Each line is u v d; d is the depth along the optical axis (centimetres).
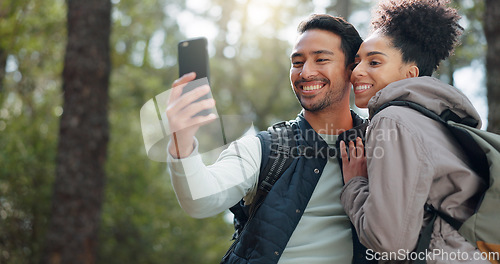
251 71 1673
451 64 616
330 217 200
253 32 1717
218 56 1703
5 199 882
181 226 1171
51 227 593
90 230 597
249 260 195
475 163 181
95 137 608
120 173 1026
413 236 169
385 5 214
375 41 208
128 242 1062
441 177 176
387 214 169
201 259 1195
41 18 880
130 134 1071
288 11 1678
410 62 208
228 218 1309
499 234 166
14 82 921
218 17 1736
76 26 615
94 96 611
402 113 182
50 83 968
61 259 583
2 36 829
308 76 213
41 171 888
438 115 190
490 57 430
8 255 890
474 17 671
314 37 214
